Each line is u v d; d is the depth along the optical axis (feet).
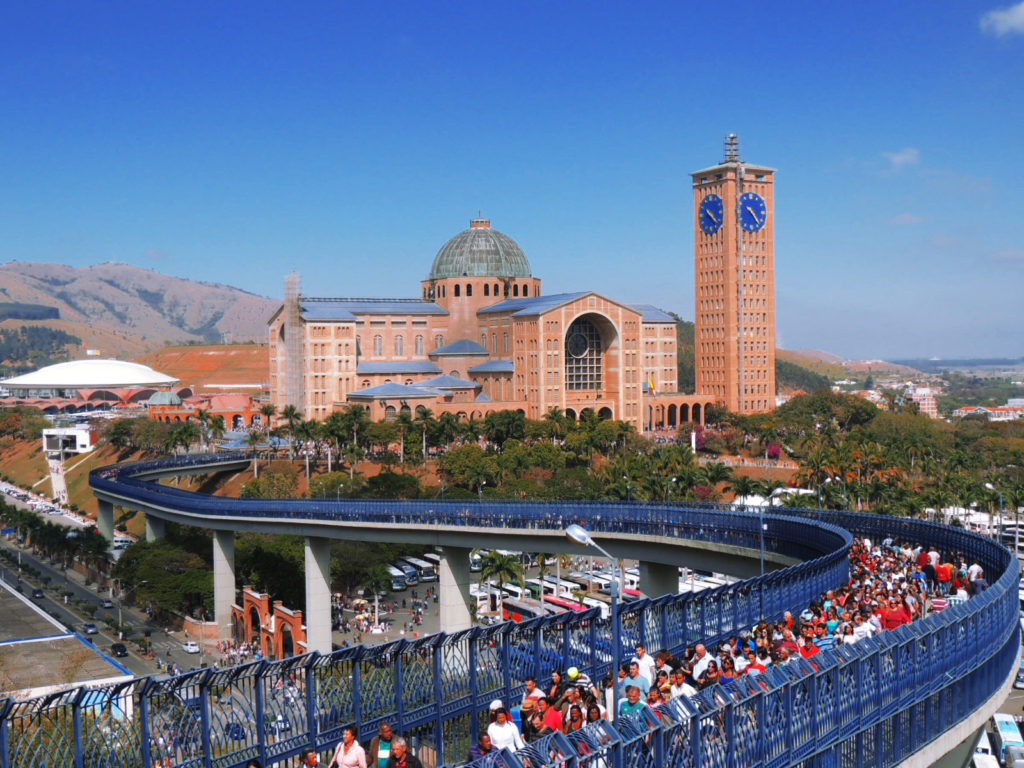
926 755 146.30
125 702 127.24
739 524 318.24
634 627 165.58
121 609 609.42
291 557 590.14
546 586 563.07
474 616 502.79
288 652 503.20
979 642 164.66
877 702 137.39
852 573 229.66
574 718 110.52
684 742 107.24
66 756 120.57
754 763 115.65
